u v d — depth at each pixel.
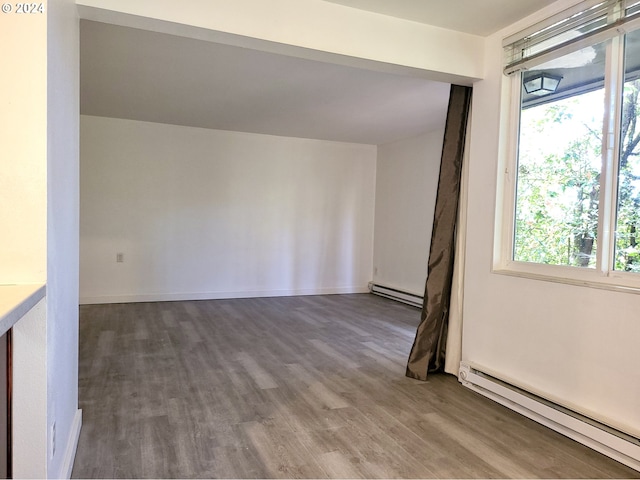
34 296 1.13
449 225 3.00
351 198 6.50
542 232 2.52
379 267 6.49
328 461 1.92
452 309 3.08
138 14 2.00
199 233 5.69
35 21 1.28
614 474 1.87
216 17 2.14
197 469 1.83
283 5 2.26
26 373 1.29
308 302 5.75
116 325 4.26
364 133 5.64
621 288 1.99
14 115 1.27
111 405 2.44
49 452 1.36
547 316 2.36
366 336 4.09
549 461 1.96
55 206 1.44
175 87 3.83
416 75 2.74
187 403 2.49
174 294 5.61
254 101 4.23
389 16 2.50
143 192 5.40
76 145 2.01
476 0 2.30
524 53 2.54
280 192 6.09
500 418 2.40
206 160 5.66
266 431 2.19
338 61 2.52
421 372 2.97
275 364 3.22
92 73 3.47
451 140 3.01
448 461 1.95
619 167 2.10
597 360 2.09
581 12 2.19
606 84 2.14
